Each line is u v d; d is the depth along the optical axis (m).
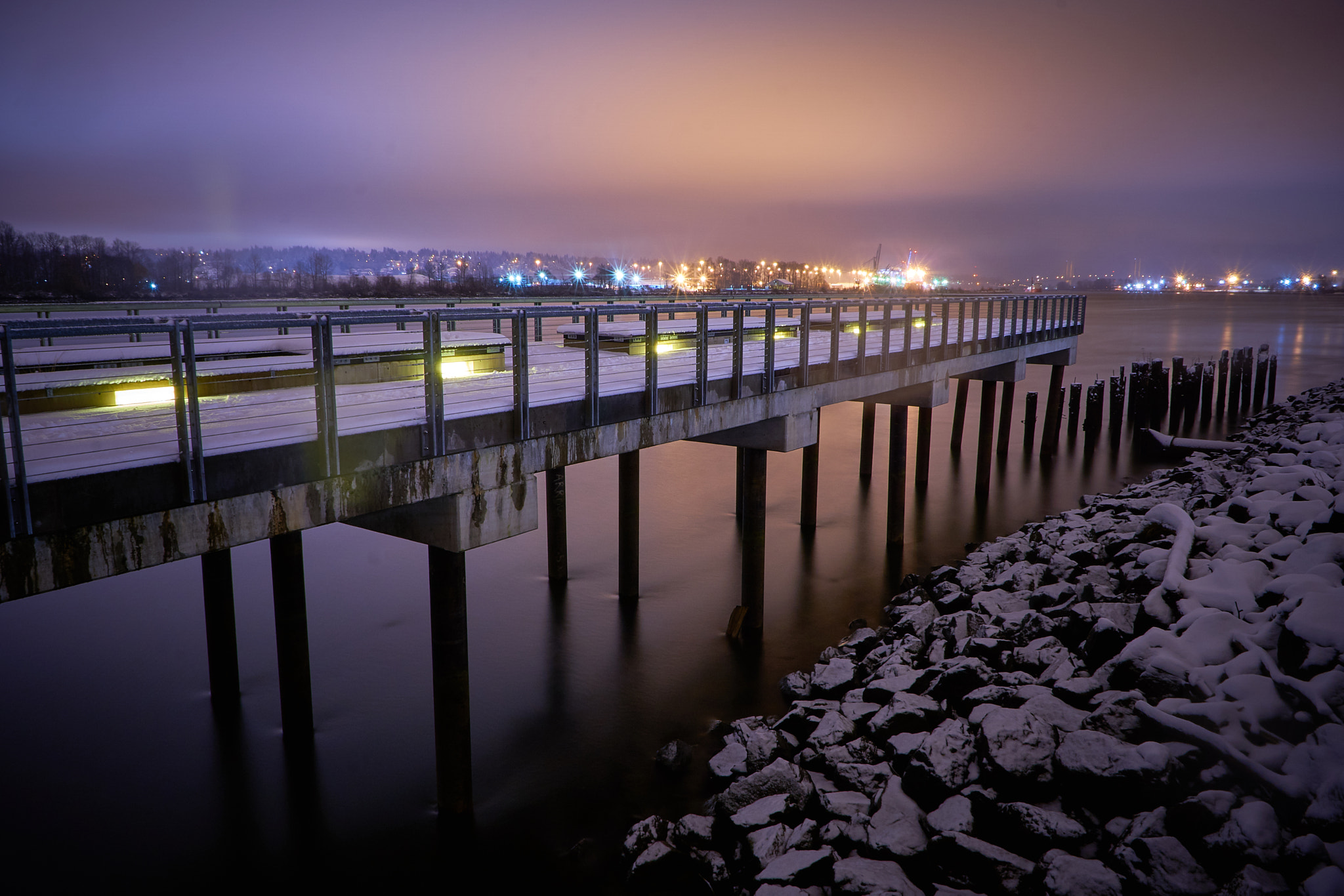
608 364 15.05
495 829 9.92
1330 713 7.79
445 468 8.59
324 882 9.16
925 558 19.08
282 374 11.59
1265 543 11.92
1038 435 34.94
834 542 20.25
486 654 14.34
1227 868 6.85
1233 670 8.71
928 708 9.87
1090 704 9.14
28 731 12.06
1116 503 18.58
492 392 11.19
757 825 8.59
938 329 28.30
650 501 23.98
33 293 83.56
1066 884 6.91
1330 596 8.91
